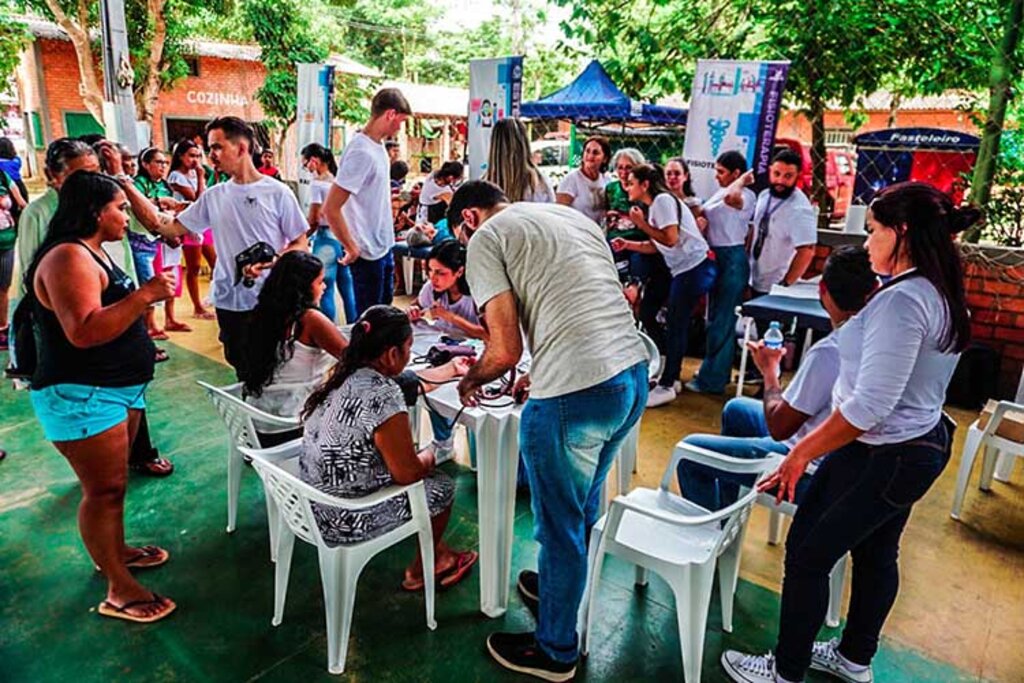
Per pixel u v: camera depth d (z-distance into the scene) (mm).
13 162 4887
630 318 1805
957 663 2059
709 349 4242
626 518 2096
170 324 5145
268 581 2371
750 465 2074
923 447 1561
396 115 3438
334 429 1935
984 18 5051
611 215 4301
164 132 13938
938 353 1513
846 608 2314
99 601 2242
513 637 2039
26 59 13227
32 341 1975
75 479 2992
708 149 4703
